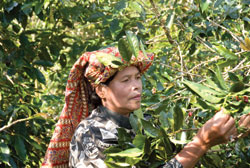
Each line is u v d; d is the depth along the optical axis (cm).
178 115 115
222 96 110
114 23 197
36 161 236
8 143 211
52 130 241
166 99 158
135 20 210
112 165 112
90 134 127
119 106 128
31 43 247
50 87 307
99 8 241
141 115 140
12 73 244
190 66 224
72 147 129
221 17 182
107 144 124
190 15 199
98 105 138
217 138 109
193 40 191
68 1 221
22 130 212
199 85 110
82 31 341
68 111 140
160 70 185
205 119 162
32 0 231
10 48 247
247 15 201
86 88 140
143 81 187
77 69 134
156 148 116
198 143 112
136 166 119
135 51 118
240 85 107
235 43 189
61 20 266
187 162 112
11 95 246
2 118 218
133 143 112
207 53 211
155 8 197
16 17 246
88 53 130
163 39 216
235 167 141
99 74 127
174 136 122
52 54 262
